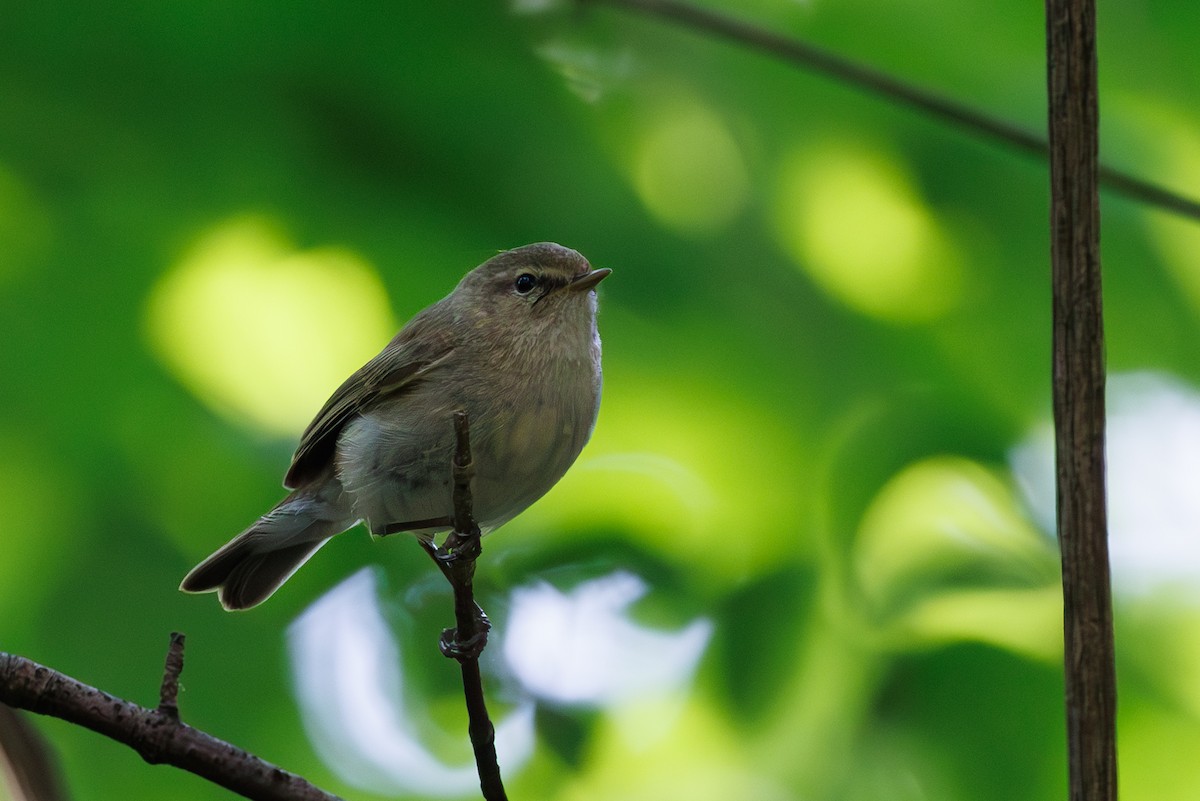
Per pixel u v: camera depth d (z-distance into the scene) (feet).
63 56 34.17
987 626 32.30
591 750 33.78
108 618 32.78
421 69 35.12
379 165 35.19
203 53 34.53
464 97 35.40
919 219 36.94
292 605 35.45
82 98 34.30
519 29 35.83
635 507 35.96
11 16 33.94
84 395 33.14
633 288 35.81
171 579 33.30
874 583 33.60
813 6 36.70
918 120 36.17
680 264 35.99
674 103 36.86
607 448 36.37
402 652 35.32
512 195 35.29
